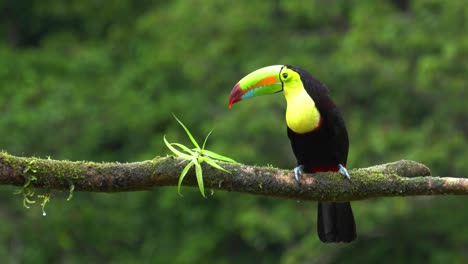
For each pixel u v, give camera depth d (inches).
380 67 673.6
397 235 673.6
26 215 666.2
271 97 680.4
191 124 728.3
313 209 665.0
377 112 695.1
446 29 671.8
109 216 707.4
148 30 799.7
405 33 678.5
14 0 883.4
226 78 733.3
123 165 235.8
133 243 736.3
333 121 265.1
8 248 658.2
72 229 684.1
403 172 252.2
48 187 233.5
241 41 742.5
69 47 836.0
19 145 714.8
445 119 670.5
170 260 725.3
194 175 236.4
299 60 701.3
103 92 778.8
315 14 716.7
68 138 740.0
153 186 237.6
